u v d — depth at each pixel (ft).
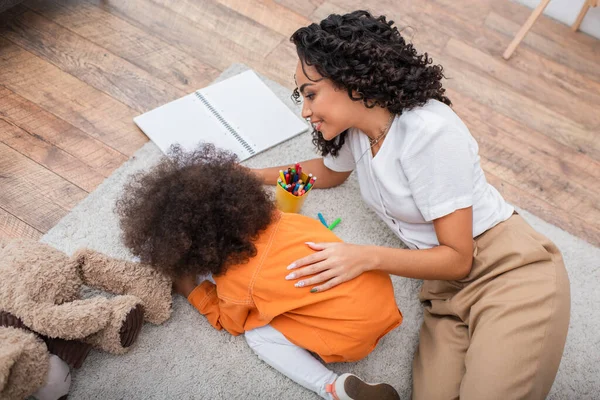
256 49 6.10
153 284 3.88
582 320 4.53
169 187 3.29
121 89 5.45
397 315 3.71
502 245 3.76
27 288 3.38
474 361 3.47
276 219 3.51
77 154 4.91
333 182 4.93
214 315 4.00
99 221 4.51
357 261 3.50
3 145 4.84
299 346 3.76
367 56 3.32
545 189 5.46
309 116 3.74
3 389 3.13
